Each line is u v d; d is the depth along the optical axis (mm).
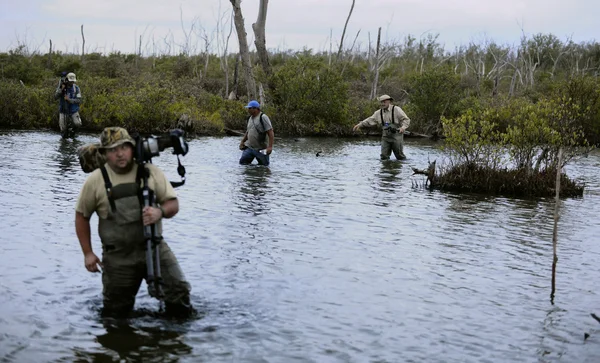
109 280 5316
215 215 9320
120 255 5250
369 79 41781
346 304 6023
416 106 28125
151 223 5078
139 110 22344
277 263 7137
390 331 5457
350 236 8547
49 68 38969
